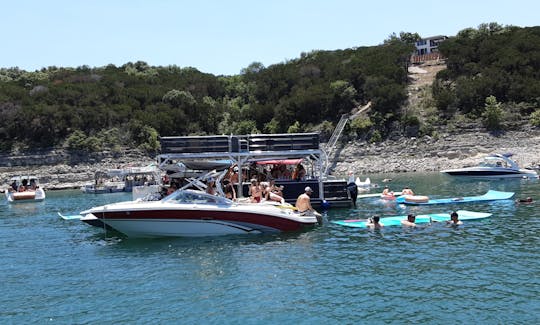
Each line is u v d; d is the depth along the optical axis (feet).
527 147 211.41
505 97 236.02
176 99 295.48
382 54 309.01
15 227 89.51
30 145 250.37
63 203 142.31
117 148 255.29
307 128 267.18
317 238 64.39
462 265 48.14
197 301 40.55
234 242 63.05
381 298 39.58
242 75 361.30
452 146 222.28
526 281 42.37
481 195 108.99
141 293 43.27
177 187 78.79
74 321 37.19
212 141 86.89
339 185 95.09
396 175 196.44
